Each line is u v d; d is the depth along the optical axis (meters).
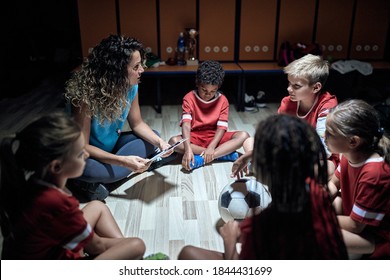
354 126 1.49
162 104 4.25
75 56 5.29
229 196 2.00
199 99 2.73
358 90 4.21
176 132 3.45
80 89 2.13
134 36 4.10
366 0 4.07
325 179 1.22
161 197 2.36
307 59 2.18
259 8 4.04
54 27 5.26
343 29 4.18
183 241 1.96
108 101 2.17
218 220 2.13
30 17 5.10
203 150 2.74
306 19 4.12
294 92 2.21
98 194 2.28
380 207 1.50
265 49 4.21
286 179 1.10
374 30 4.20
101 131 2.32
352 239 1.59
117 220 2.13
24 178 1.32
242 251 1.23
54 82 4.95
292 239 1.14
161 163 2.72
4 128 3.50
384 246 1.58
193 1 4.00
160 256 1.63
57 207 1.28
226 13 4.06
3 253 1.38
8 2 4.79
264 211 1.20
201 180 2.57
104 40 2.17
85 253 1.73
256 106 4.12
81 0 3.92
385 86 4.41
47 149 1.25
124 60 2.11
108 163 2.25
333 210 1.21
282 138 1.09
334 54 4.28
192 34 3.99
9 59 4.60
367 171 1.51
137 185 2.49
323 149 1.19
